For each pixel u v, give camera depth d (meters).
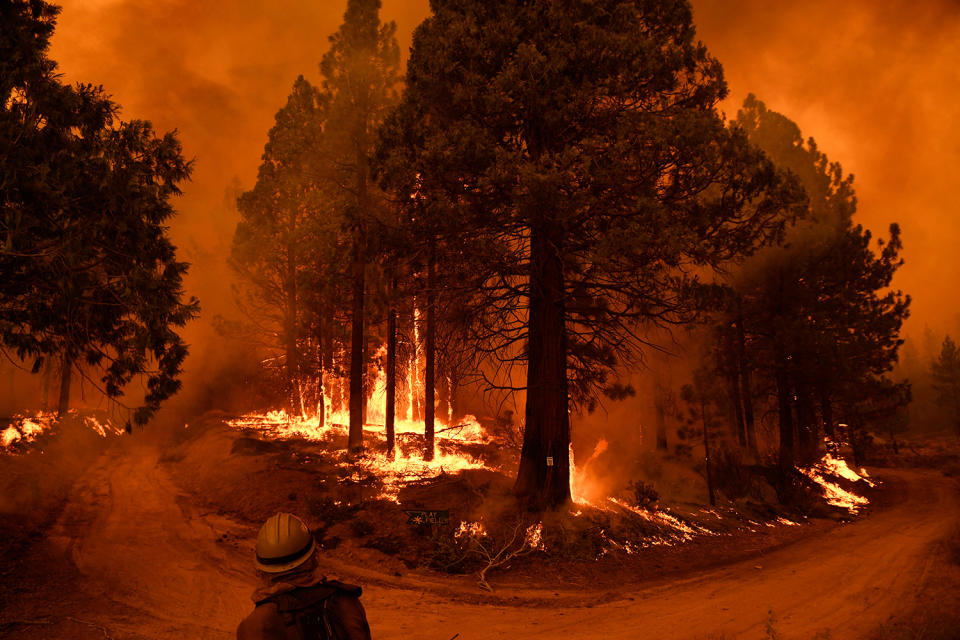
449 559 13.02
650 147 14.49
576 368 19.12
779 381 33.22
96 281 11.91
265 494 17.64
